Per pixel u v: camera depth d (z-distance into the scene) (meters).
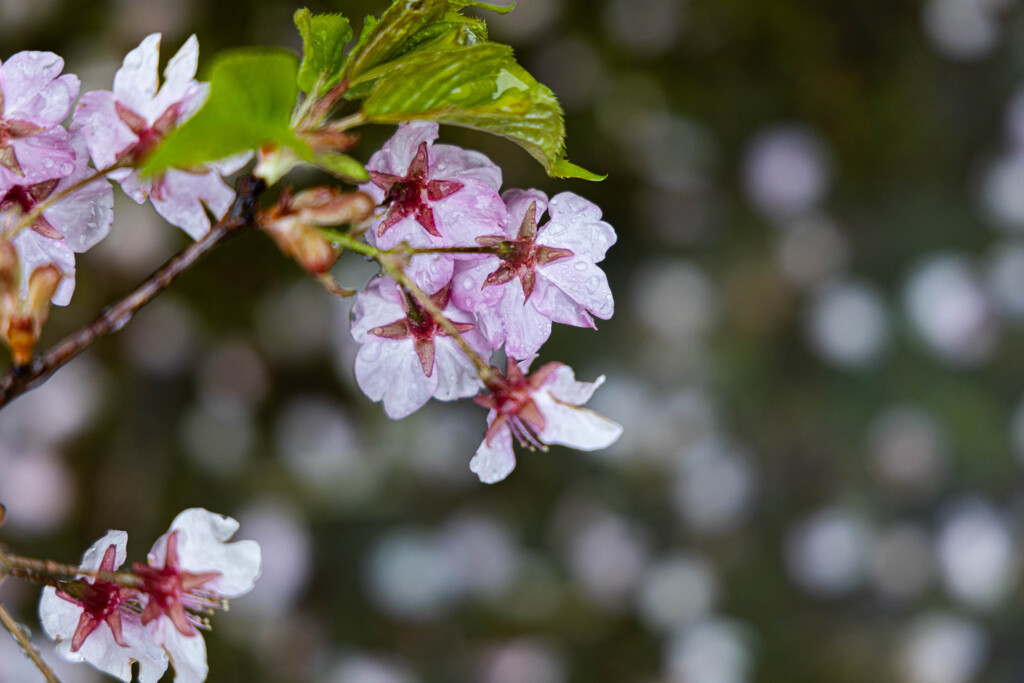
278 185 1.44
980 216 2.26
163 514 1.76
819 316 2.18
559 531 2.07
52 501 1.70
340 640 1.87
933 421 2.22
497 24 1.86
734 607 2.11
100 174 0.76
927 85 2.19
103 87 1.56
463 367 0.78
